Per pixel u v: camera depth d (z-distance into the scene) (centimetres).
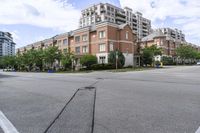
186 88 980
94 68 3469
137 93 856
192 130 406
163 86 1068
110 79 1565
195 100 691
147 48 4566
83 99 746
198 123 448
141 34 10950
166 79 1454
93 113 546
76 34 4619
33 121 486
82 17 9906
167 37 6938
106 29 3866
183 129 412
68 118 505
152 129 414
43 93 919
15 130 427
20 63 5588
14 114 555
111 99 734
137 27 10688
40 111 583
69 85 1212
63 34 5153
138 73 2256
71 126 443
